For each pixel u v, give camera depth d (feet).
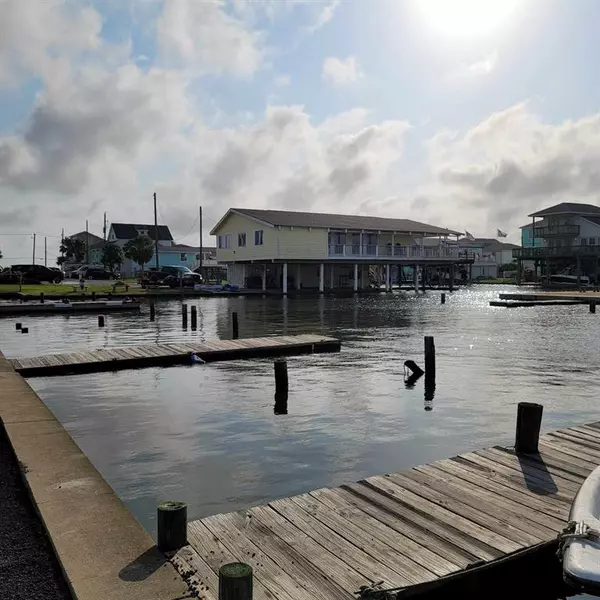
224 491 20.72
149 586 11.91
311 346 54.49
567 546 12.33
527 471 19.80
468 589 13.25
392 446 26.07
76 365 43.78
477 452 22.02
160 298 135.33
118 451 25.31
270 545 14.25
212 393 36.86
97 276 216.54
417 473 19.71
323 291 157.79
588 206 229.04
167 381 40.70
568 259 215.51
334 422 29.99
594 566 11.53
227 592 10.26
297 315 95.50
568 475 19.39
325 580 12.60
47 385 39.42
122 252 256.93
